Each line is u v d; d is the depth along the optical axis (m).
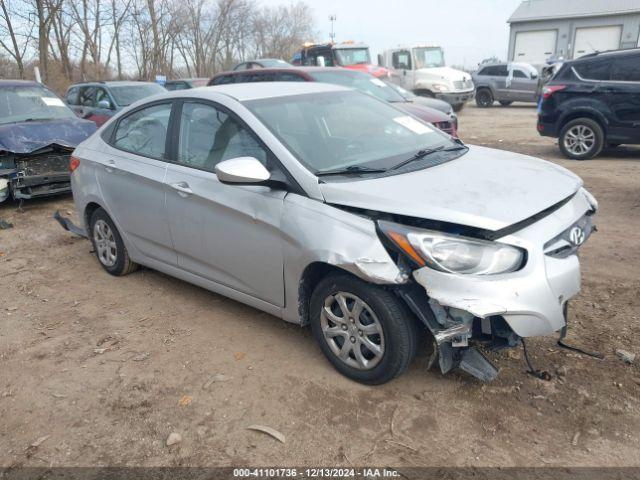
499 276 2.82
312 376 3.48
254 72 11.03
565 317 3.25
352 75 10.66
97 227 5.25
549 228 3.03
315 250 3.22
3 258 6.02
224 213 3.79
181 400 3.32
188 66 36.66
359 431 2.97
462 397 3.19
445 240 2.88
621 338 3.69
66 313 4.56
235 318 4.31
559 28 34.12
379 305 3.08
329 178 3.38
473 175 3.45
